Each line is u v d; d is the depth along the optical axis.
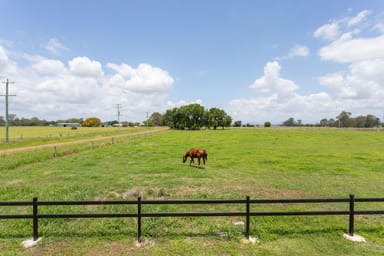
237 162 14.88
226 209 6.39
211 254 4.00
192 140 34.12
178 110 94.31
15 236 4.64
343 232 4.84
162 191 8.01
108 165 13.81
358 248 4.21
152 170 12.20
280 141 32.22
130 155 18.28
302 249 4.17
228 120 97.00
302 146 25.34
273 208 6.50
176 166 13.46
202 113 93.00
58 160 15.71
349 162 14.71
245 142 30.80
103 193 7.98
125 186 8.95
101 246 4.27
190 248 4.18
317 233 4.80
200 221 5.40
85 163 14.42
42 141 31.06
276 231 4.89
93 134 49.16
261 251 4.09
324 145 26.41
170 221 5.35
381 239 4.55
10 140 31.52
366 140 33.00
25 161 14.27
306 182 9.65
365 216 5.82
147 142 30.39
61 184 9.18
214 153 19.59
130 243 4.39
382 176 10.77
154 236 4.64
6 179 10.20
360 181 9.82
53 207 6.36
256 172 11.76
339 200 4.49
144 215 4.40
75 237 4.60
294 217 5.69
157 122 157.62
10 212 6.12
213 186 9.00
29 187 8.62
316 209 6.40
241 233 4.77
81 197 7.37
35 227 4.41
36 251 4.10
